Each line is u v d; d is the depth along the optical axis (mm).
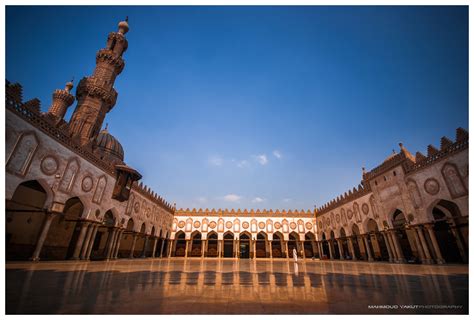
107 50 26734
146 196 28500
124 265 14258
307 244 39344
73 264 13461
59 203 15188
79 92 24625
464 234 18453
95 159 18969
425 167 18078
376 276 9266
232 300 4824
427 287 6477
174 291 5711
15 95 12516
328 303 4625
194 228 38125
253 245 37406
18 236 16609
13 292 5043
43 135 14320
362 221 25469
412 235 21672
